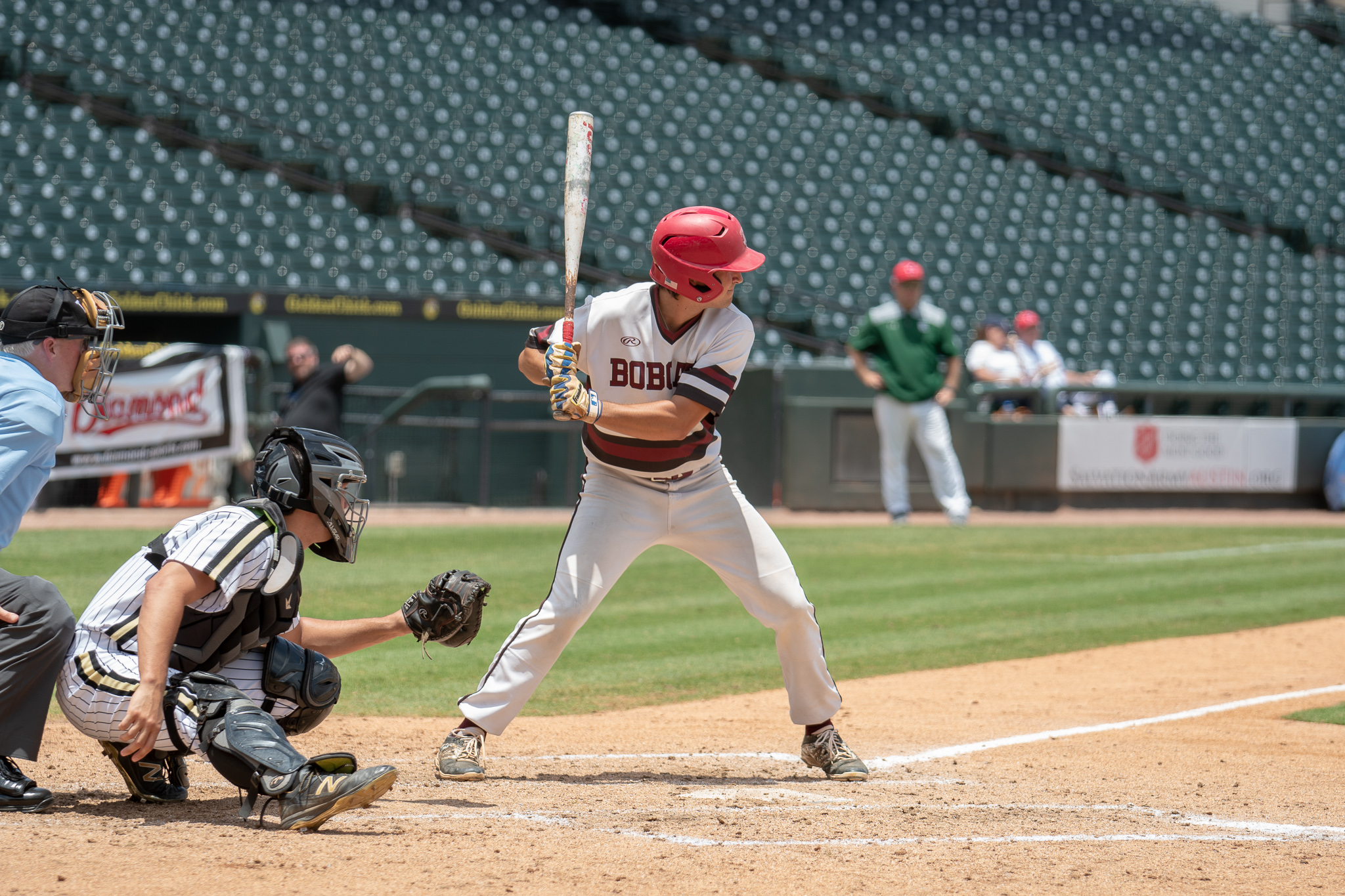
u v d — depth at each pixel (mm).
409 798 12180
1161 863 9953
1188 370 65875
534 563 32750
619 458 13172
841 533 41312
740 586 13594
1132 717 18359
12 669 10648
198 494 41594
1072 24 90000
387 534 38750
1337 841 10953
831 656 23328
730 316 13172
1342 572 34188
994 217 72562
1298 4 94875
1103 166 78688
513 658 13266
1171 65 88188
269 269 55812
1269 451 51469
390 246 58906
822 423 48500
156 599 10195
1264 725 17672
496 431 47938
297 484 11078
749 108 76312
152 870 8961
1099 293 68938
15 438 10602
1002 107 82375
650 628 25594
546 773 14031
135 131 61125
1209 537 41875
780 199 70625
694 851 9969
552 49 76312
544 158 69125
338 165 64812
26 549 31938
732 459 49594
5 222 54531
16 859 9141
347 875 8969
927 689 20609
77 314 11242
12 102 60562
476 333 51281
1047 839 10781
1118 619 27156
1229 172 81000
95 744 15102
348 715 17797
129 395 40125
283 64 70062
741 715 18438
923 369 43125
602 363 13289
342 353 35969
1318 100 87188
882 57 84188
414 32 74375
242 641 11008
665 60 78000
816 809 12047
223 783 12953
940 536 40781
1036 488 49281
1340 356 69125
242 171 63125
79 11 68688
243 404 41812
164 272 54188
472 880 8922
